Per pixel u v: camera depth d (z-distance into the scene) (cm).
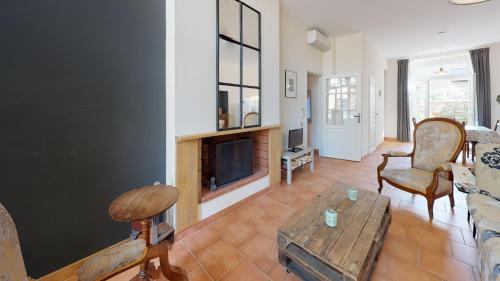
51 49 129
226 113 221
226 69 218
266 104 276
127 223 172
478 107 558
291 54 392
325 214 148
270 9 275
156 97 185
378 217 153
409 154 262
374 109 556
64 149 137
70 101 138
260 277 146
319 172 384
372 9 345
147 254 112
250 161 275
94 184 152
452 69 625
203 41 195
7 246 62
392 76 706
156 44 184
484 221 131
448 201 254
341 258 113
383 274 144
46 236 133
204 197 208
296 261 133
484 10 349
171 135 183
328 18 382
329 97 494
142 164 178
